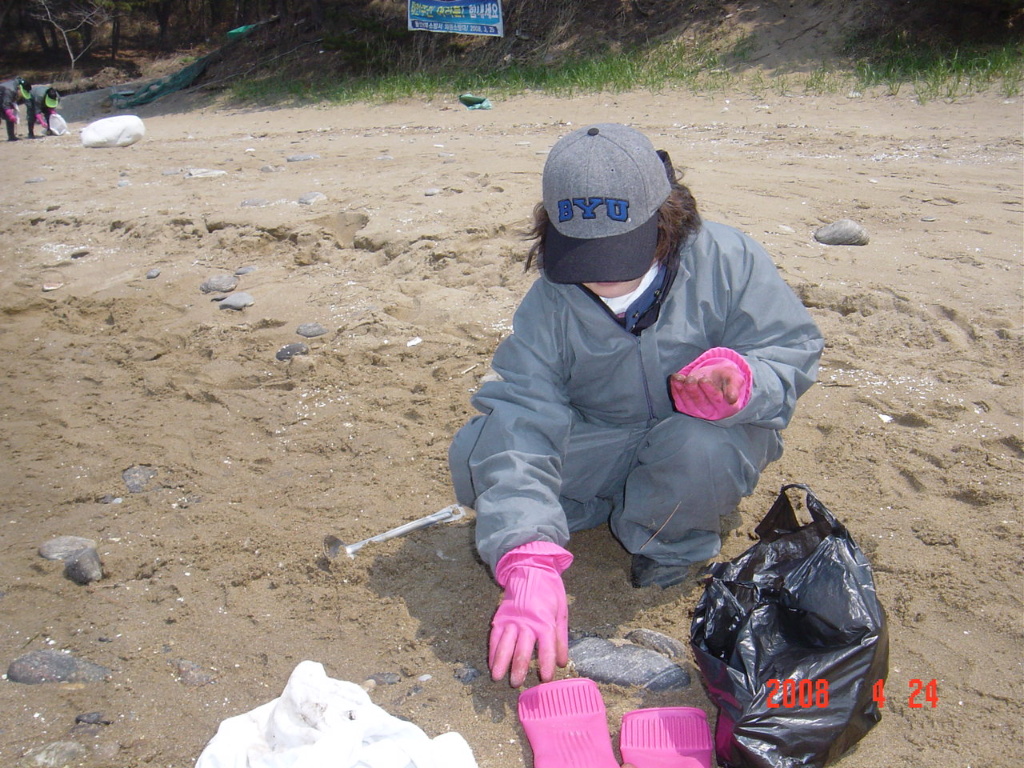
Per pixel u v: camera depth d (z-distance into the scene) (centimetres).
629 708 237
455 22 1642
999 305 447
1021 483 316
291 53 2020
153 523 329
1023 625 255
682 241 244
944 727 225
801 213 603
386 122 1348
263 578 297
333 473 356
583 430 279
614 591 284
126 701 245
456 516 321
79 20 3294
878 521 305
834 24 1376
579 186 221
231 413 408
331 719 204
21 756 228
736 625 232
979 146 832
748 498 323
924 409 366
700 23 1508
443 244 555
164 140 1300
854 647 218
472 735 232
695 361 236
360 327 471
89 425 404
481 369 424
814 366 256
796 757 205
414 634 268
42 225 704
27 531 328
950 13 1300
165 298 539
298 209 654
